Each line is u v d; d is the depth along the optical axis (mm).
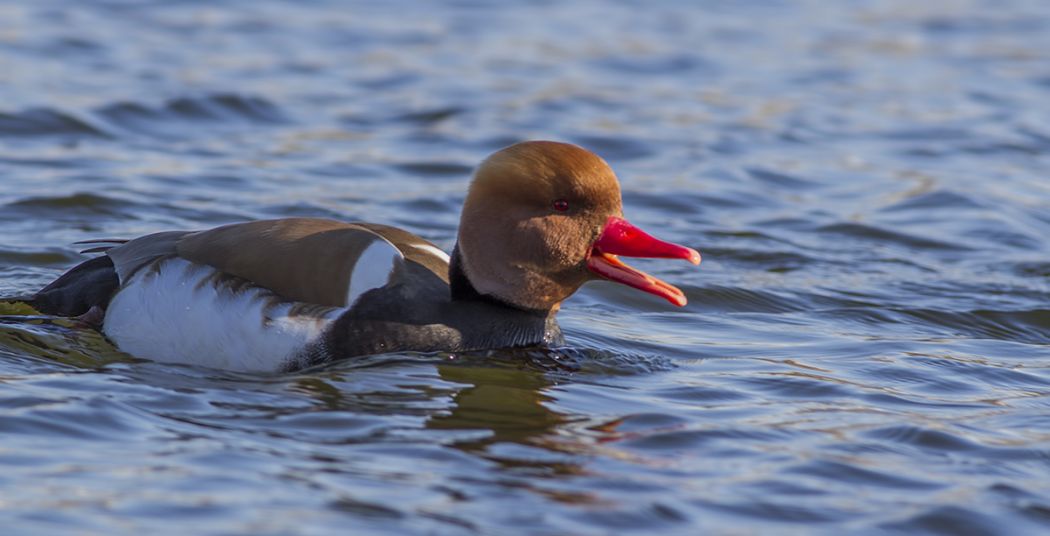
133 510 7176
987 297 13414
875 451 8648
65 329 10344
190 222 14844
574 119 20594
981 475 8281
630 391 9875
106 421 8523
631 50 25656
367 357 10078
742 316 12594
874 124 21094
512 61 24391
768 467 8273
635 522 7352
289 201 15859
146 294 10164
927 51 26562
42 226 14352
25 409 8609
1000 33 28359
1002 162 19109
